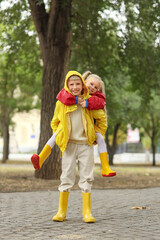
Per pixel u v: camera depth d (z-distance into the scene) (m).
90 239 3.33
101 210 5.21
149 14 11.23
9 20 12.17
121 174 14.21
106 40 12.98
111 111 14.52
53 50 10.93
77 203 5.93
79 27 12.68
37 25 11.18
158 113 27.22
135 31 12.80
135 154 41.88
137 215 4.77
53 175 10.57
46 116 10.78
